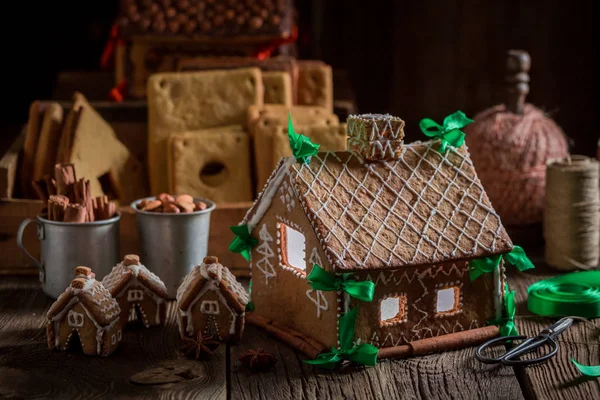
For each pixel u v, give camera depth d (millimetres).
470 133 1521
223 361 1158
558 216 1408
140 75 1619
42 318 1266
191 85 1504
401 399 1089
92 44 2248
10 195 1405
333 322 1128
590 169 1396
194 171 1451
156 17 1605
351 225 1126
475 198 1178
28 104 2258
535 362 1128
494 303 1188
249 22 1609
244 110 1507
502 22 2033
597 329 1220
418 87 2092
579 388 1102
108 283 1218
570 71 2027
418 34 2070
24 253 1333
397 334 1149
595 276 1313
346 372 1133
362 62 2104
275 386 1109
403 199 1155
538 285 1302
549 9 2014
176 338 1211
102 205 1312
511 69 1514
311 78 1602
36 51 2240
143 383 1108
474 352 1169
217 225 1380
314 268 1104
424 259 1126
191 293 1169
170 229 1300
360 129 1156
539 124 1517
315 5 2090
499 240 1160
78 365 1148
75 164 1410
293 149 1144
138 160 1534
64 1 2223
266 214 1199
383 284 1132
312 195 1131
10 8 2211
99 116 1488
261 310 1231
